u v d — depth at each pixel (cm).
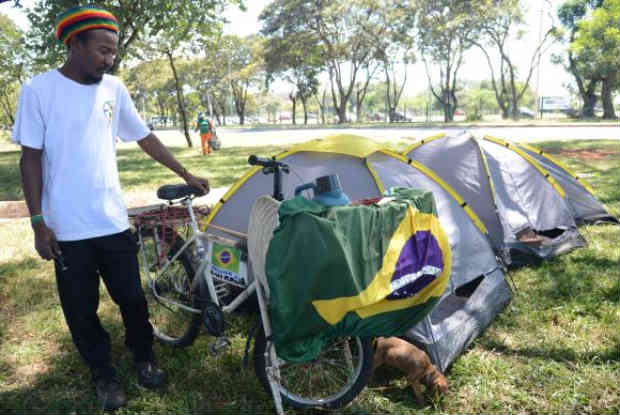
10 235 686
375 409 295
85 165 273
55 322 410
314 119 10050
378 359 303
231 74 5853
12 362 354
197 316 346
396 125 3925
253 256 278
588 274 493
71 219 274
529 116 6512
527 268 521
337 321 235
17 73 1958
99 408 301
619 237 612
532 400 301
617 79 3916
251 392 314
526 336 381
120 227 290
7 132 2875
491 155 584
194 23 1345
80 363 349
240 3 1366
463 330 363
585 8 3956
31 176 262
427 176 443
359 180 409
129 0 1269
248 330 384
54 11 1198
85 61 266
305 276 229
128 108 302
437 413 290
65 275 282
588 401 299
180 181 1165
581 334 379
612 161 1220
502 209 543
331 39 4803
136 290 303
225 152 1869
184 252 342
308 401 290
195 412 295
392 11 4256
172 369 340
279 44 4559
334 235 229
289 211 236
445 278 263
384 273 243
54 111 264
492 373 329
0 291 478
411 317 255
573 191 682
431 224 264
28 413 298
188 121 2520
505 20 4169
